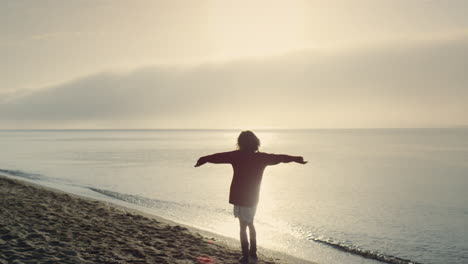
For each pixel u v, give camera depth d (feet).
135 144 313.73
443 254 32.35
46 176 83.25
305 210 51.06
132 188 67.97
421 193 69.77
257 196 20.84
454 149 253.65
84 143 329.52
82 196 52.11
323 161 152.56
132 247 22.65
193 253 22.70
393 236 38.19
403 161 151.53
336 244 33.65
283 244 32.50
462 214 50.34
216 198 57.26
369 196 65.26
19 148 228.02
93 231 26.16
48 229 25.39
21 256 19.03
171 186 71.36
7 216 28.81
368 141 430.20
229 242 28.60
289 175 101.14
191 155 170.91
